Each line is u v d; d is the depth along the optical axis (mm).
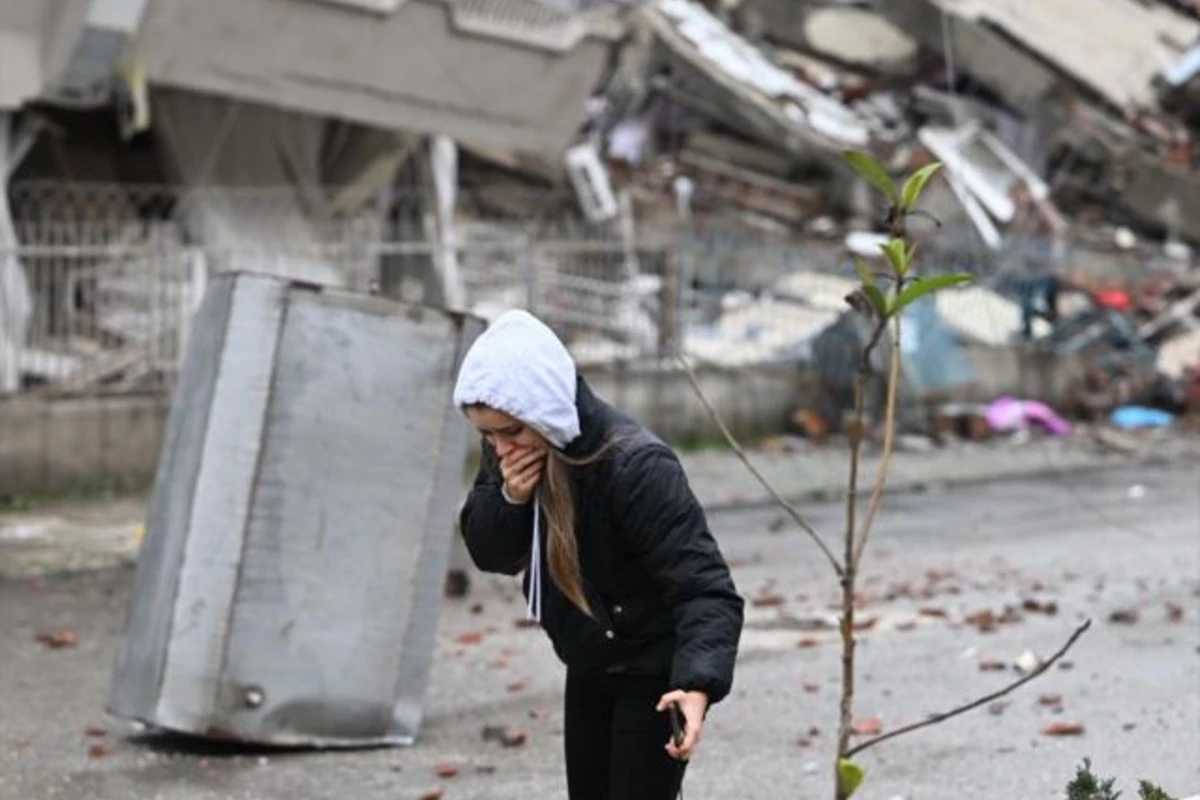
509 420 3865
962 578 11516
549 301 18625
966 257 23031
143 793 6695
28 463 14906
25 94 15055
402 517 7441
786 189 25547
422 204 19672
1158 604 10406
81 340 15898
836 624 9945
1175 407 24266
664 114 26453
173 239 16922
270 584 7242
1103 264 26609
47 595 11055
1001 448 20109
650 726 4090
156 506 7543
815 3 28484
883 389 20469
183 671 7176
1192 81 28859
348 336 7352
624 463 3920
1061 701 7922
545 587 4086
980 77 27734
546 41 17797
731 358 19875
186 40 15664
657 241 20000
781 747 7254
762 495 15953
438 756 7262
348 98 16953
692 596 3920
